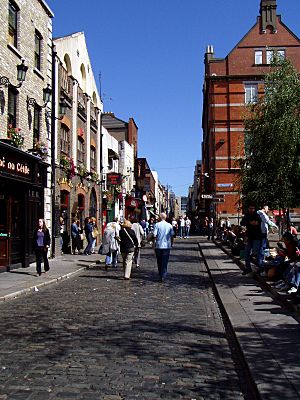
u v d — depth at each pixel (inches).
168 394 192.1
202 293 468.1
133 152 2164.1
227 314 336.2
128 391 194.7
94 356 245.1
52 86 844.6
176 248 1176.2
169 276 613.3
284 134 641.6
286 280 384.2
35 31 783.1
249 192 742.5
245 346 248.5
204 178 2217.0
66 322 329.1
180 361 238.8
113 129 2204.7
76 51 1067.9
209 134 1913.1
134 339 281.6
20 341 276.2
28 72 734.5
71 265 732.0
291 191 694.5
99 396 188.4
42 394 189.9
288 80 682.2
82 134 1091.9
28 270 656.4
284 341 257.9
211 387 201.8
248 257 553.0
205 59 1987.0
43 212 798.5
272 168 701.3
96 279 587.2
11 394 189.9
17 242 681.6
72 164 948.0
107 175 1354.6
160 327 315.3
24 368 224.1
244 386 204.1
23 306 395.9
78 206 1072.8
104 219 1346.0
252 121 737.6
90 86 1211.9
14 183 665.0
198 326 319.9
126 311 370.9
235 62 1740.9
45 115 812.6
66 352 252.4
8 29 666.2
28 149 719.1
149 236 572.1
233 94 1728.6
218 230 1471.5
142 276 617.6
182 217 1829.5
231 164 1702.8
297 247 431.2
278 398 173.8
